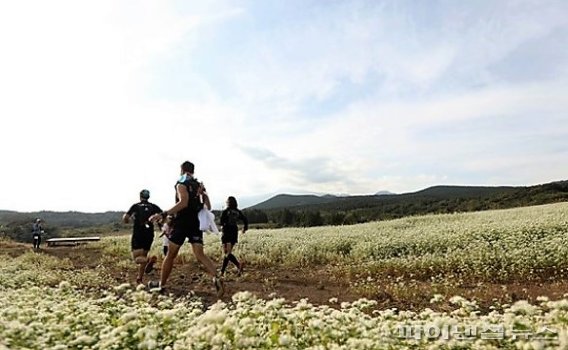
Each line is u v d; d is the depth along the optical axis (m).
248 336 3.78
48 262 15.34
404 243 15.56
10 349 3.43
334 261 14.80
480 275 10.96
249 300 4.94
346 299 9.10
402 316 4.82
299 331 4.11
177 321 4.26
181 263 15.11
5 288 8.87
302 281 11.58
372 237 17.94
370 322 4.25
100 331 4.02
